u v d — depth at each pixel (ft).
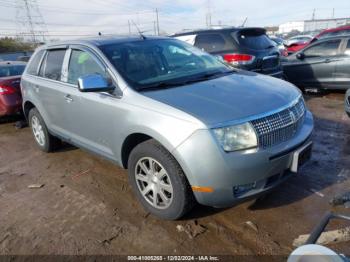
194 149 8.61
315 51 27.30
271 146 9.02
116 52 12.22
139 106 10.05
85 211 11.34
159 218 10.44
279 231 9.50
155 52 12.92
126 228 10.16
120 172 14.34
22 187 13.66
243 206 10.84
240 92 10.18
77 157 16.48
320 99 25.96
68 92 13.17
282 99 9.98
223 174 8.53
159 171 10.00
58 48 14.84
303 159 9.86
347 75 25.64
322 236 8.87
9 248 9.68
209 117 8.71
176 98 9.80
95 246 9.46
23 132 22.20
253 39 24.44
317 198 11.08
